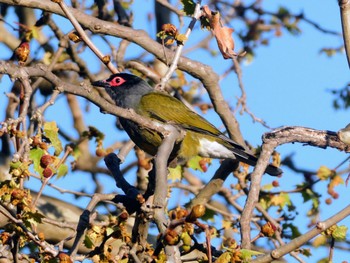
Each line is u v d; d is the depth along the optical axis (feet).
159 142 44.70
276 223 45.37
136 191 34.68
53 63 49.96
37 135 33.76
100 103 31.07
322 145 34.53
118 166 36.27
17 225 30.01
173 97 49.16
